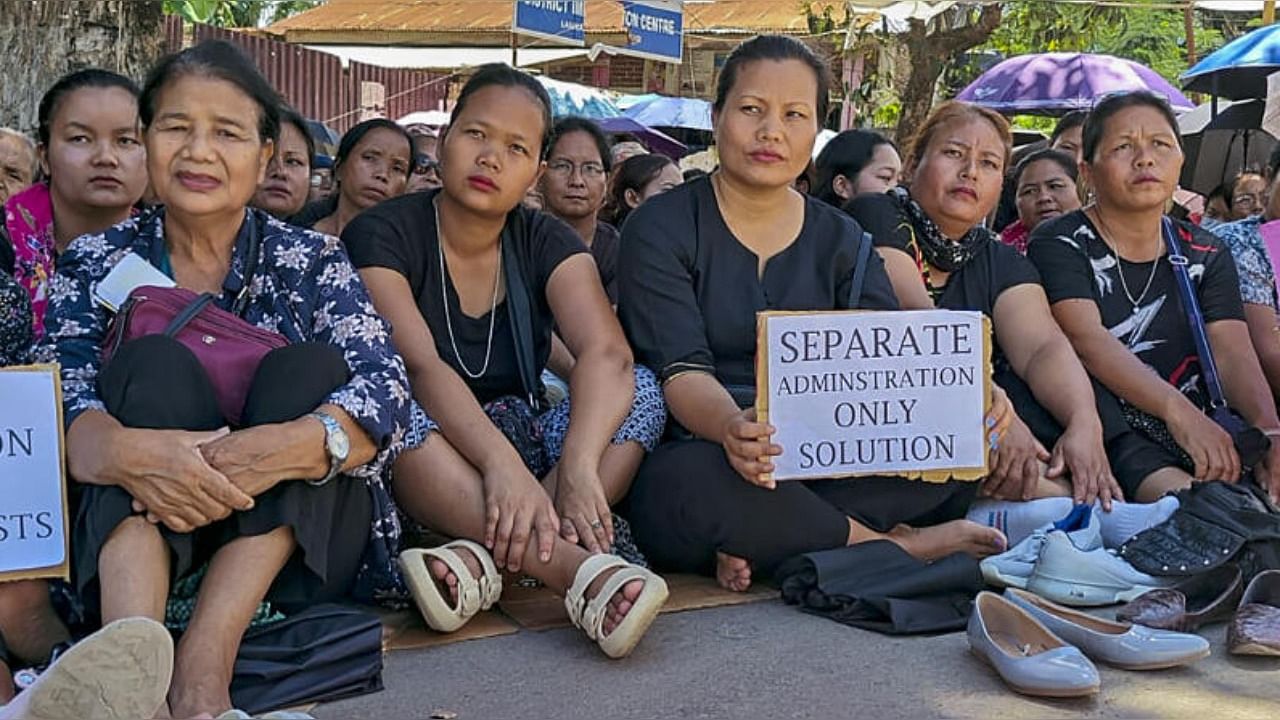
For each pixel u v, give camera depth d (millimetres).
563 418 3607
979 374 3365
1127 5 9477
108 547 2453
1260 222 4531
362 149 5289
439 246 3586
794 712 2541
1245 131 8922
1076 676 2600
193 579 2652
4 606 2555
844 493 3412
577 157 5410
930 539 3420
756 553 3250
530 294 3666
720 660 2822
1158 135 4094
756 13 17375
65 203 3771
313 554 2600
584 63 17609
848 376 3258
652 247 3541
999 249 4145
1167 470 3844
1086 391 3857
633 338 3553
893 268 3955
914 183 4113
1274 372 4328
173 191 2811
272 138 2936
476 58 16938
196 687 2354
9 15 4938
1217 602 3117
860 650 2906
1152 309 4160
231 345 2756
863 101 11711
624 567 2811
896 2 9773
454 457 3148
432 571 2887
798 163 3549
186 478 2410
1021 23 13148
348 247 3555
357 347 2883
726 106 3564
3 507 2502
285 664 2545
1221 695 2686
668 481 3275
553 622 3047
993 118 4062
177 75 2811
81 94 3705
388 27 17578
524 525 2961
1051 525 3529
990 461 3631
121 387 2541
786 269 3615
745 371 3580
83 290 2861
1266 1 9492
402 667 2762
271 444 2508
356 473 2752
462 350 3615
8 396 2508
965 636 3021
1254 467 3896
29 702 2076
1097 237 4227
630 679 2703
